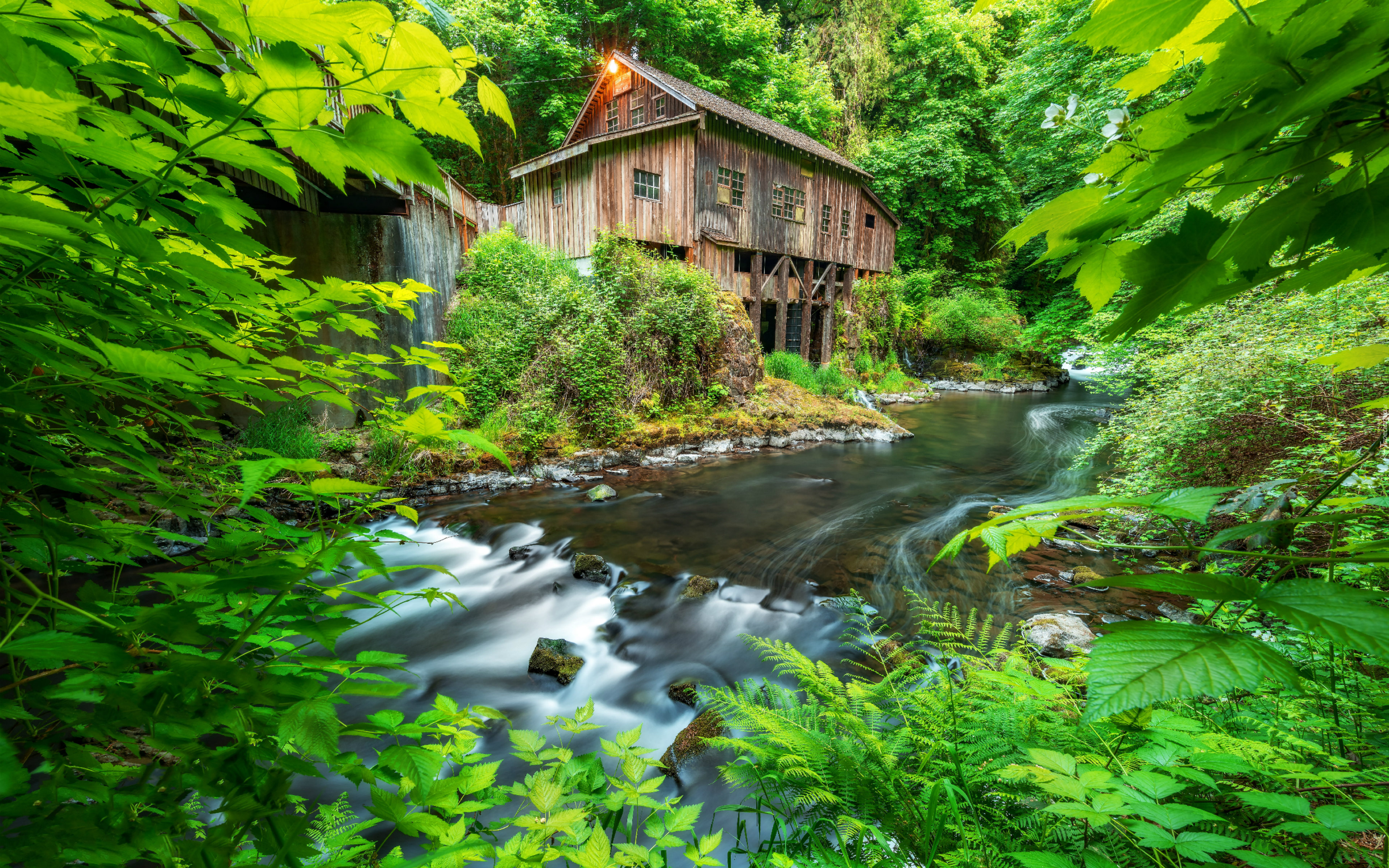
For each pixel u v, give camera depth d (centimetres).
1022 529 65
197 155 71
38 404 76
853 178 1755
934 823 152
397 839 255
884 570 579
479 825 118
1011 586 518
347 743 337
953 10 2486
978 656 236
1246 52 50
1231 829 96
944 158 2220
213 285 80
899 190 2294
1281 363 442
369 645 454
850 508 784
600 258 1162
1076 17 1174
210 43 64
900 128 2531
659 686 409
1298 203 57
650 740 354
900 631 461
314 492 80
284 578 76
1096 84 1117
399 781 104
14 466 78
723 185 1380
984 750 170
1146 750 121
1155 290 70
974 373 2153
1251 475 446
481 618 501
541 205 1366
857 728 194
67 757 67
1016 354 2206
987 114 2380
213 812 74
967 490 870
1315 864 118
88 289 83
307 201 783
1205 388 486
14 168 66
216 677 74
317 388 108
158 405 96
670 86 1270
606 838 122
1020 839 145
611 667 432
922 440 1222
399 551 627
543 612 513
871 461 1045
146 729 72
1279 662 41
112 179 72
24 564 78
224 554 90
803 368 1471
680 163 1307
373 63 70
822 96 2241
